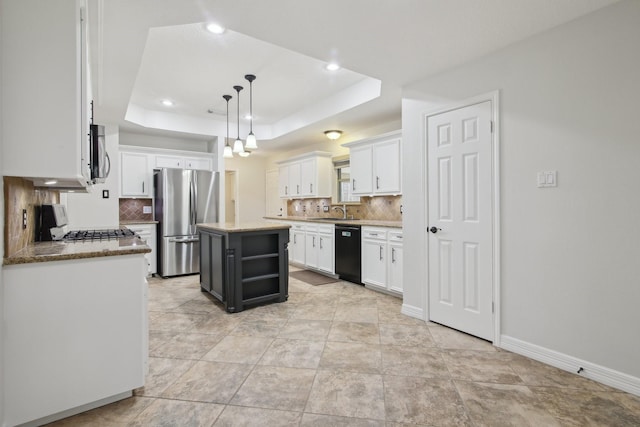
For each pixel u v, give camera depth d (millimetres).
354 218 5367
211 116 5234
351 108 3982
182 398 1802
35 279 1538
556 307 2158
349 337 2633
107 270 1714
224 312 3262
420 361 2227
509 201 2391
